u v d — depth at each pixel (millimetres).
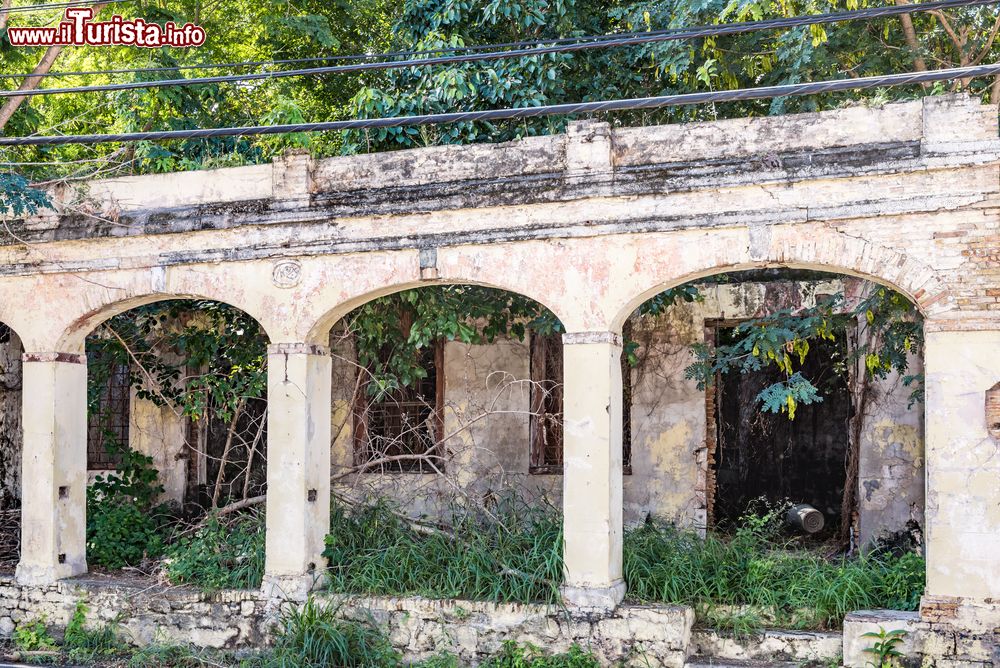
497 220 9219
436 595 9266
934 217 8023
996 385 7801
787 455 15008
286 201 9828
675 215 8672
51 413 10500
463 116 7035
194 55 15234
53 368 10531
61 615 10242
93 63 16078
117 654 9836
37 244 10594
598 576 8758
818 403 14922
